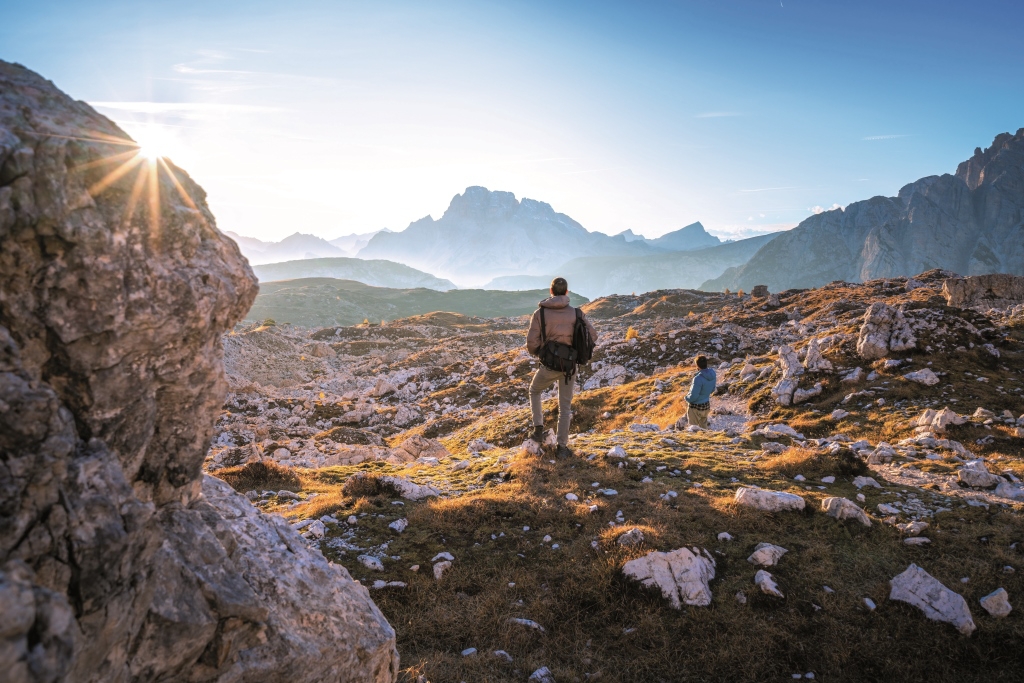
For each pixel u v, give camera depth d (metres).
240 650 3.09
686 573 6.45
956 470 10.16
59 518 2.28
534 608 6.20
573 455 10.58
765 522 7.72
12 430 2.21
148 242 2.81
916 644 5.64
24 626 1.89
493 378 38.38
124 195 2.75
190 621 2.76
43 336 2.52
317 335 104.44
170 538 3.09
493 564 7.05
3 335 2.29
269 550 3.80
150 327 2.73
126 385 2.74
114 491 2.52
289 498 10.14
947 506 8.36
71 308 2.52
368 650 3.83
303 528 7.75
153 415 3.00
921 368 18.27
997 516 7.90
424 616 6.11
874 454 11.20
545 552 7.26
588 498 8.71
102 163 2.67
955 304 44.56
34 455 2.26
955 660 5.47
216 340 3.25
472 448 16.77
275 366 62.88
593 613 6.17
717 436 13.35
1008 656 5.46
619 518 8.00
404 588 6.53
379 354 79.44
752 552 7.07
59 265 2.49
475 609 6.21
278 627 3.31
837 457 10.11
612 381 34.38
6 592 1.86
